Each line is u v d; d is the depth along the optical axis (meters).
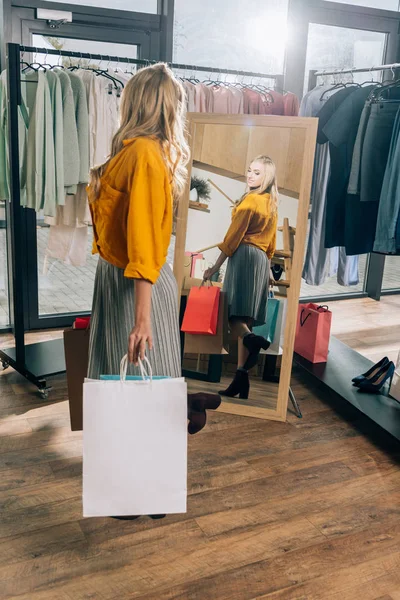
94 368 1.90
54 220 3.51
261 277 2.89
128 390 1.58
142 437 1.59
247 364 2.98
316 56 4.51
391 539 2.14
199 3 4.04
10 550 1.99
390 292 5.34
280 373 2.95
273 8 4.28
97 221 1.79
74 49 3.85
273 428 2.91
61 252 3.60
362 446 2.78
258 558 2.01
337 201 3.38
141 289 1.65
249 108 3.67
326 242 3.46
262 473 2.52
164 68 1.77
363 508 2.31
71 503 2.26
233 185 2.86
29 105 3.20
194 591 1.85
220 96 3.59
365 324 4.54
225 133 2.81
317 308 3.46
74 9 3.74
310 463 2.61
